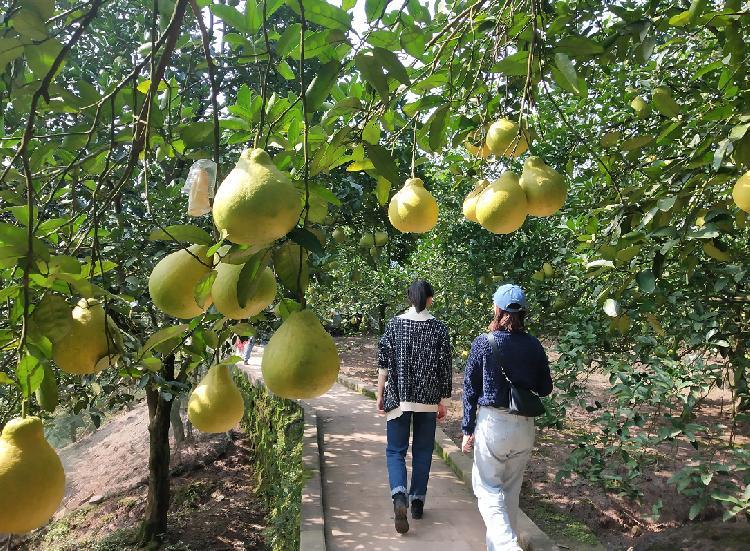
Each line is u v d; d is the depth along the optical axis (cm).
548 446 583
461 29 206
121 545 632
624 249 232
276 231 99
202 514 691
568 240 539
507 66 185
